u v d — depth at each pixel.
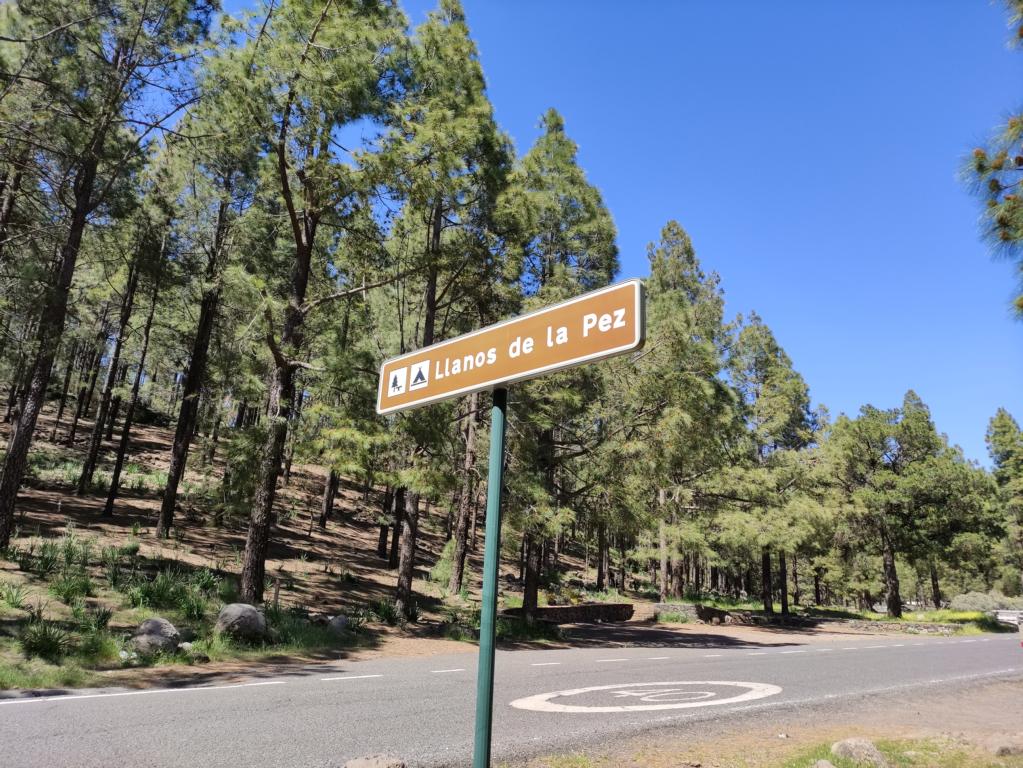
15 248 14.82
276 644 10.45
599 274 20.45
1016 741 5.78
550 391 16.61
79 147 14.02
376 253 14.95
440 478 14.26
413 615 15.65
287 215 14.89
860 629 28.53
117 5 13.56
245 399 18.16
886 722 7.30
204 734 4.99
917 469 30.75
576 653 13.44
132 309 22.52
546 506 15.83
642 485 16.70
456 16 17.97
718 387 19.91
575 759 4.83
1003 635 26.47
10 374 15.88
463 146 13.52
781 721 6.91
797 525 28.03
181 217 19.08
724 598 39.59
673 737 5.79
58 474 23.92
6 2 12.77
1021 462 51.66
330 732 5.25
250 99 12.06
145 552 15.66
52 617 9.34
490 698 2.17
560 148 20.05
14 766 4.05
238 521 23.48
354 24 12.67
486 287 17.00
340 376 13.52
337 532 29.39
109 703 5.95
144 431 38.28
